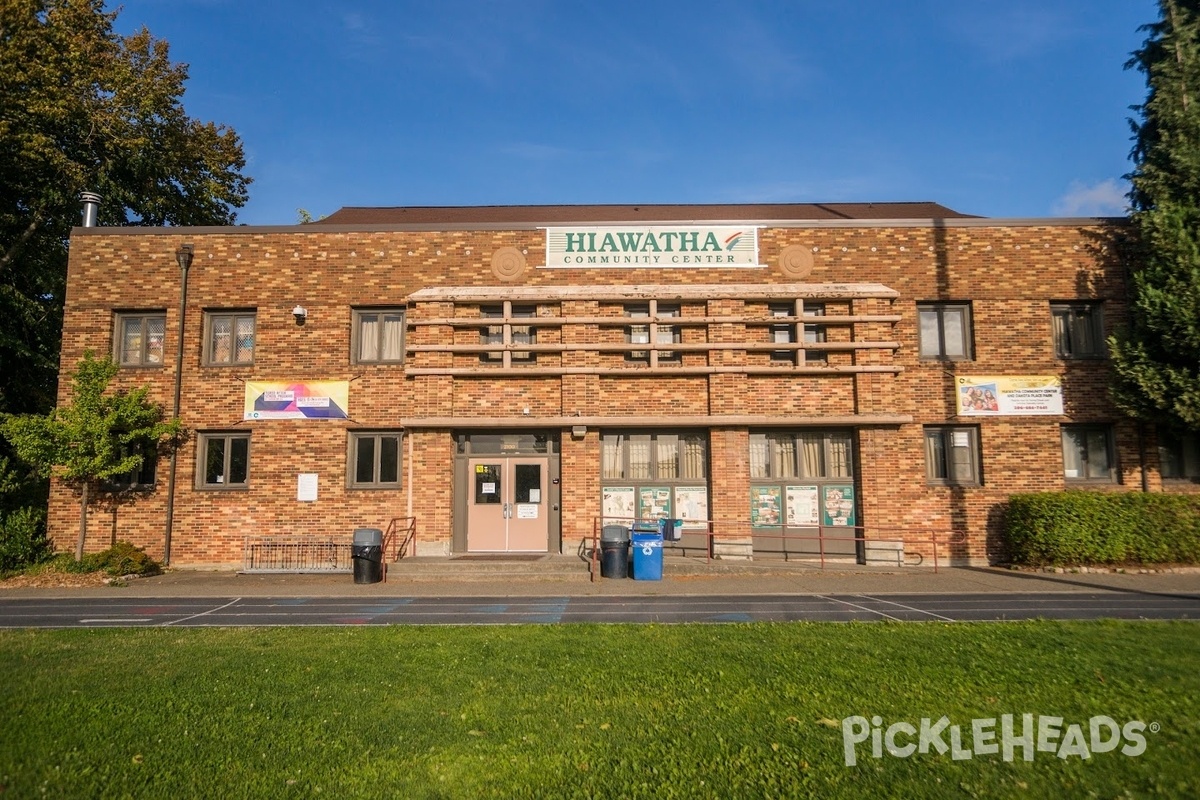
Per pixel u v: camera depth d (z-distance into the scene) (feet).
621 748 18.42
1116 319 60.90
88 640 31.07
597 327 60.90
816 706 21.29
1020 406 60.44
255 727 19.98
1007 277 61.52
